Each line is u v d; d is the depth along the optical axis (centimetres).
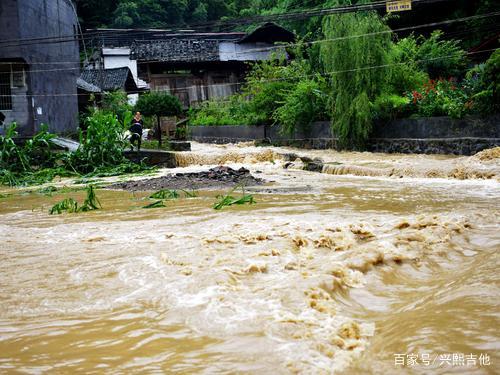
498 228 600
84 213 929
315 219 729
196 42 3806
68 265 502
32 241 655
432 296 357
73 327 335
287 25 3938
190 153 2162
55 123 2736
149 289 402
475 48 2494
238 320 323
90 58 4888
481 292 340
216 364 266
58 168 1930
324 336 293
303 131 2322
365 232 584
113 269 473
